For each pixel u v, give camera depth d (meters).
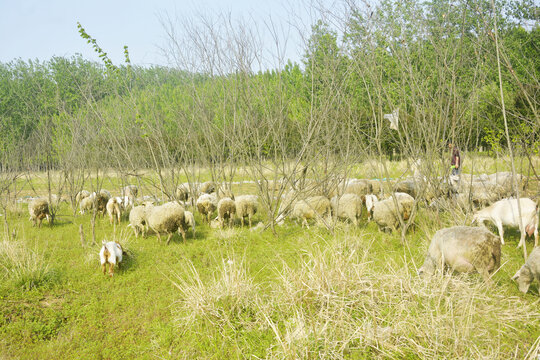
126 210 13.91
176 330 5.24
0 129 13.94
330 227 9.43
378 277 5.56
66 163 13.18
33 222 11.78
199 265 7.73
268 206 10.02
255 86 11.06
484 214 8.13
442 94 8.27
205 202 11.82
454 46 8.48
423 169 8.77
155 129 13.34
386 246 8.20
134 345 5.05
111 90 12.30
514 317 4.77
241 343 4.83
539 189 9.02
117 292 6.59
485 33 7.78
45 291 6.63
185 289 5.92
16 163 14.19
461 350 4.09
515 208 7.64
